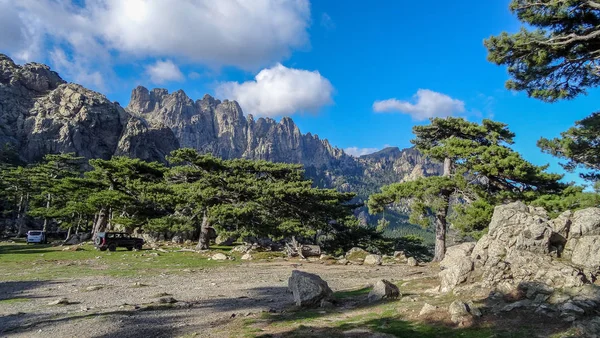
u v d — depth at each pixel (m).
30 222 81.38
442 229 31.84
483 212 27.28
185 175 43.53
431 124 34.28
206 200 37.78
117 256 32.25
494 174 29.05
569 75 17.08
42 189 67.62
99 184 49.78
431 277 16.30
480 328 7.42
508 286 9.38
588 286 8.10
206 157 40.16
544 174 28.81
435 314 8.59
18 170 70.69
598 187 19.42
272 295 15.18
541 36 15.52
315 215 41.47
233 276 21.53
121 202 45.28
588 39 15.16
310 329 8.30
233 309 11.91
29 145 119.06
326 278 20.50
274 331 8.36
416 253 58.25
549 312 7.66
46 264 26.80
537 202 25.56
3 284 17.75
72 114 137.00
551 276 8.94
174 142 177.38
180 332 8.92
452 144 31.69
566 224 10.88
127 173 49.03
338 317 9.72
